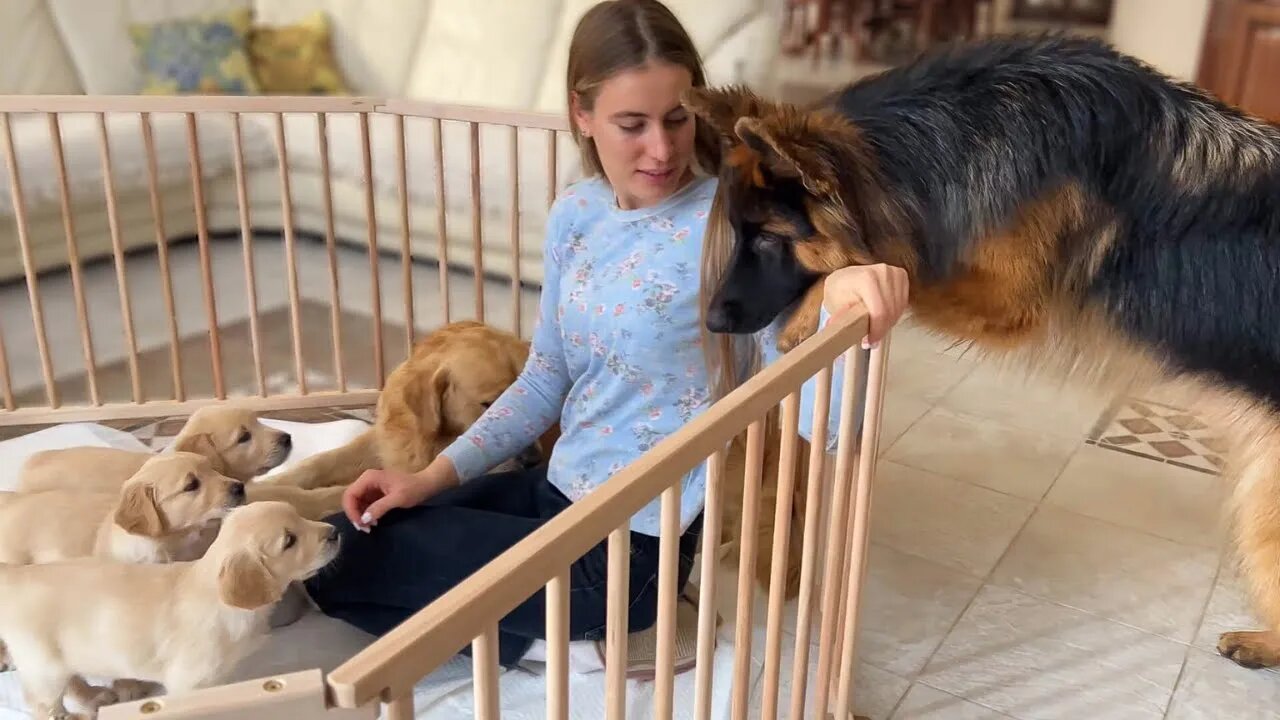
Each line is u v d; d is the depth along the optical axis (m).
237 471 1.87
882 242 1.42
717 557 1.00
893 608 2.05
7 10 3.95
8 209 3.47
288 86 4.41
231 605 1.37
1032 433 2.82
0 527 1.72
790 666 1.76
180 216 4.17
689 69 1.41
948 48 1.55
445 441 2.01
